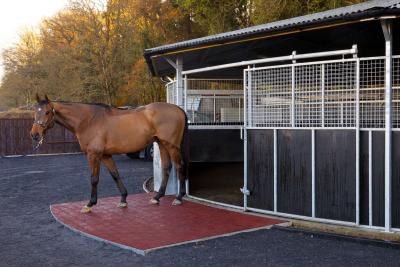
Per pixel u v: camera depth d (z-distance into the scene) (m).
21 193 10.62
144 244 5.62
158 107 7.82
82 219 7.13
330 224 6.29
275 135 6.90
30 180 13.17
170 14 31.48
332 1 17.52
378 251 5.25
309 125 6.55
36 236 6.36
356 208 6.08
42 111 7.32
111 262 5.07
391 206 5.82
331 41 7.62
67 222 6.96
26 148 23.94
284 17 19.16
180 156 8.04
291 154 6.74
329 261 4.89
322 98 6.36
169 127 7.79
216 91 11.27
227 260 5.00
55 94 32.53
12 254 5.50
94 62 30.61
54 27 32.72
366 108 6.11
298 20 6.78
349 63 6.22
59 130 24.77
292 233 6.11
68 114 7.47
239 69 10.61
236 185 10.43
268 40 7.28
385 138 5.82
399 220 5.79
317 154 6.45
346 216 6.20
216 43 7.32
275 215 6.97
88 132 7.54
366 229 5.96
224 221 6.75
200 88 12.64
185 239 5.82
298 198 6.68
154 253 5.34
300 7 18.91
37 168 16.86
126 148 7.70
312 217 6.52
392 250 5.29
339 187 6.25
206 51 8.31
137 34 30.98
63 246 5.80
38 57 35.12
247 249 5.40
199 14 27.73
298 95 6.64
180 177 8.10
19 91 35.50
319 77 6.43
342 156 6.20
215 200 8.57
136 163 18.09
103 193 10.12
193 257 5.14
